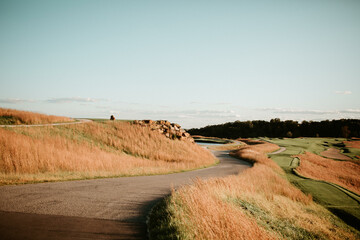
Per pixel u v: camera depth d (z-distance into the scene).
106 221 5.13
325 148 70.56
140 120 35.78
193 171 19.75
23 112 24.20
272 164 30.70
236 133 160.62
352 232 11.12
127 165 17.16
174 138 35.34
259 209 9.20
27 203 5.93
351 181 30.81
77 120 30.89
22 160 11.87
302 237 7.98
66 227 4.54
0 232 3.99
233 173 19.48
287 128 154.25
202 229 4.69
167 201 6.73
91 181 10.18
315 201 16.56
